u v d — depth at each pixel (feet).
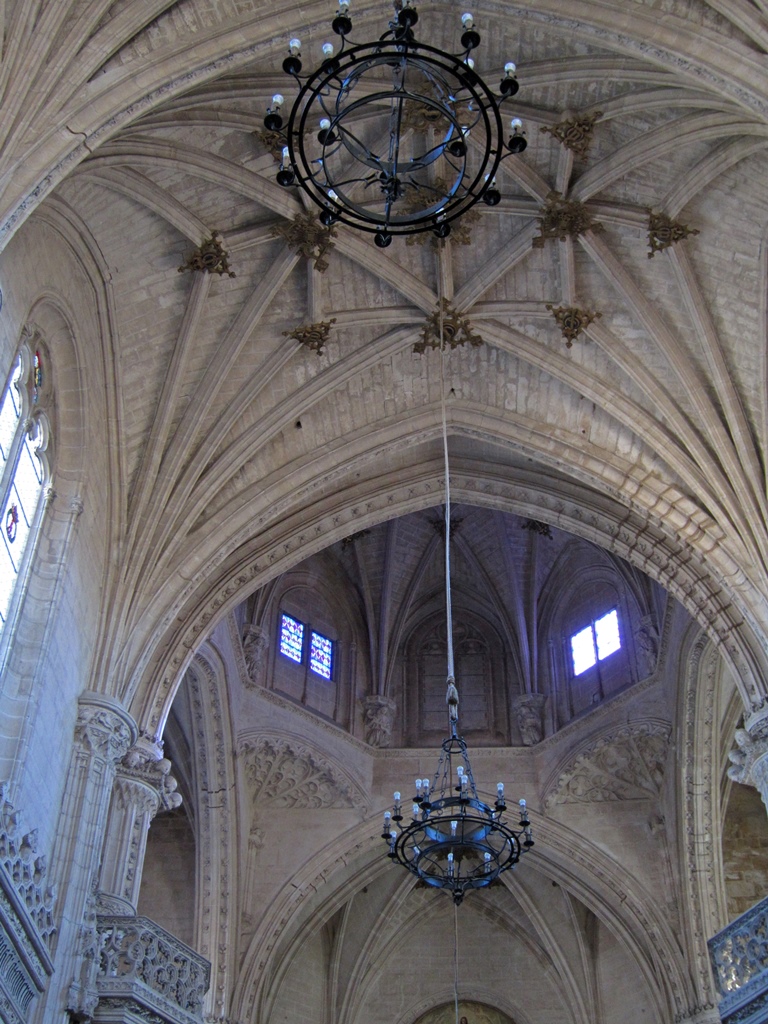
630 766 87.51
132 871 59.36
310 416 71.31
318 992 96.63
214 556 67.26
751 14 47.73
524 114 60.29
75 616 57.11
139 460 65.41
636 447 69.21
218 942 81.97
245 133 59.67
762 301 61.72
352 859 88.58
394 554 100.01
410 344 70.13
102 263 59.98
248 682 87.35
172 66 47.70
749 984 55.88
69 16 45.37
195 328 65.10
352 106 39.06
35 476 55.31
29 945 46.19
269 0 49.52
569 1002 95.91
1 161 43.34
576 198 63.26
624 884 85.61
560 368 68.69
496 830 47.67
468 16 38.93
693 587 68.90
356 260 66.28
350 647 98.63
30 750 49.39
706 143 58.80
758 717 61.62
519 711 94.32
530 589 99.30
